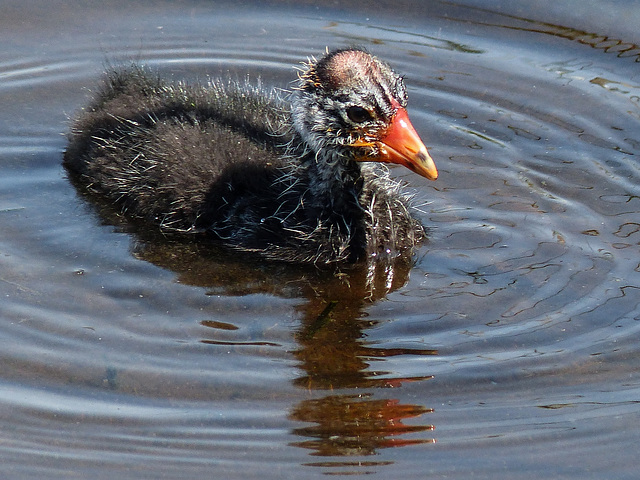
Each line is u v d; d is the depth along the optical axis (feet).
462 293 36.17
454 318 34.60
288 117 42.78
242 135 42.19
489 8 55.72
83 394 30.42
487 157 45.19
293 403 30.19
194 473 27.40
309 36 54.24
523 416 29.68
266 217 39.45
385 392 30.68
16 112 47.39
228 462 27.81
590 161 44.70
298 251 38.93
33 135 45.83
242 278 37.32
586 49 52.65
